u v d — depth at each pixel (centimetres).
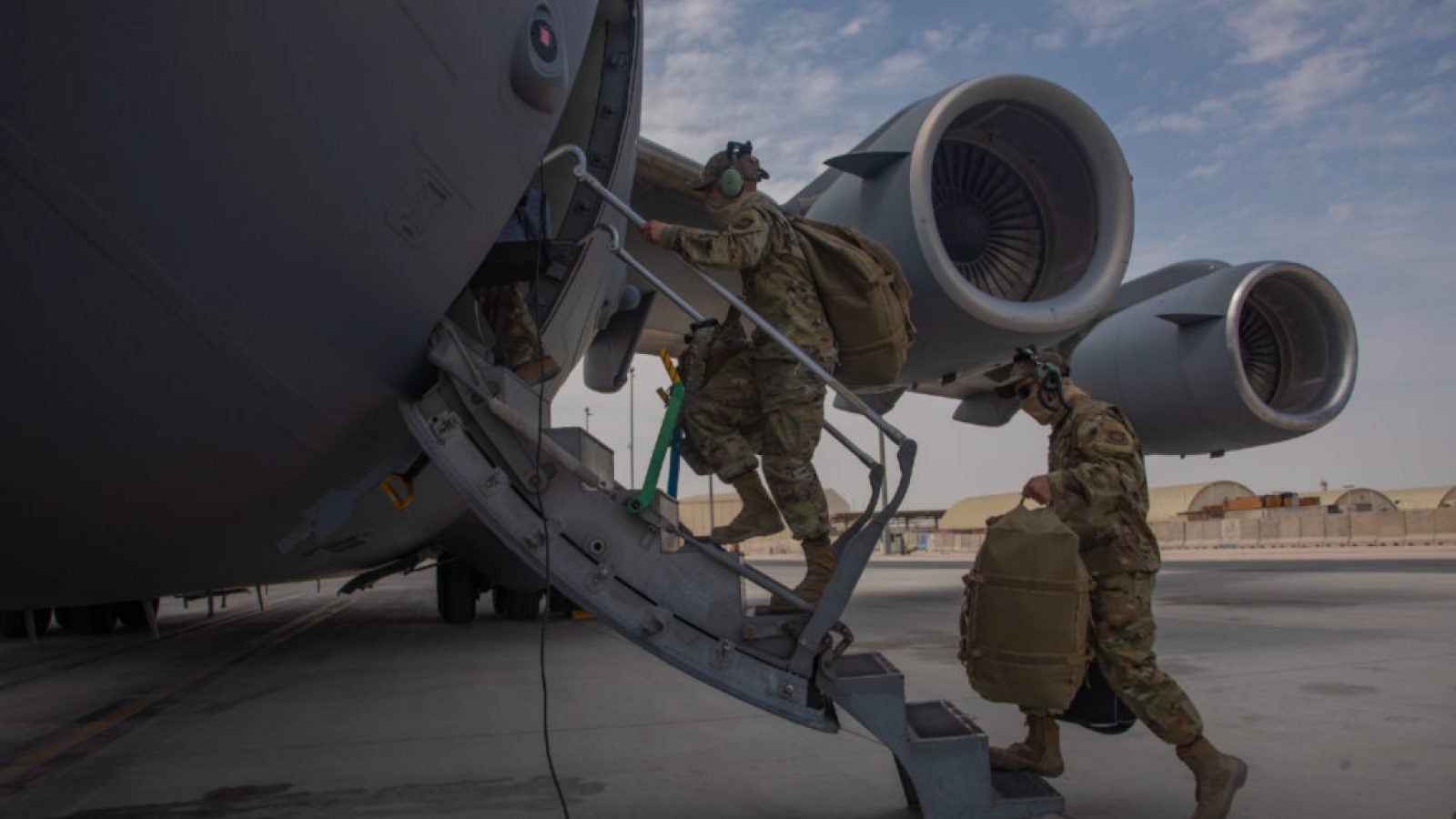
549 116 314
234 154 243
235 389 296
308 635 873
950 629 787
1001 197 732
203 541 378
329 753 373
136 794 319
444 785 318
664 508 296
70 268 242
